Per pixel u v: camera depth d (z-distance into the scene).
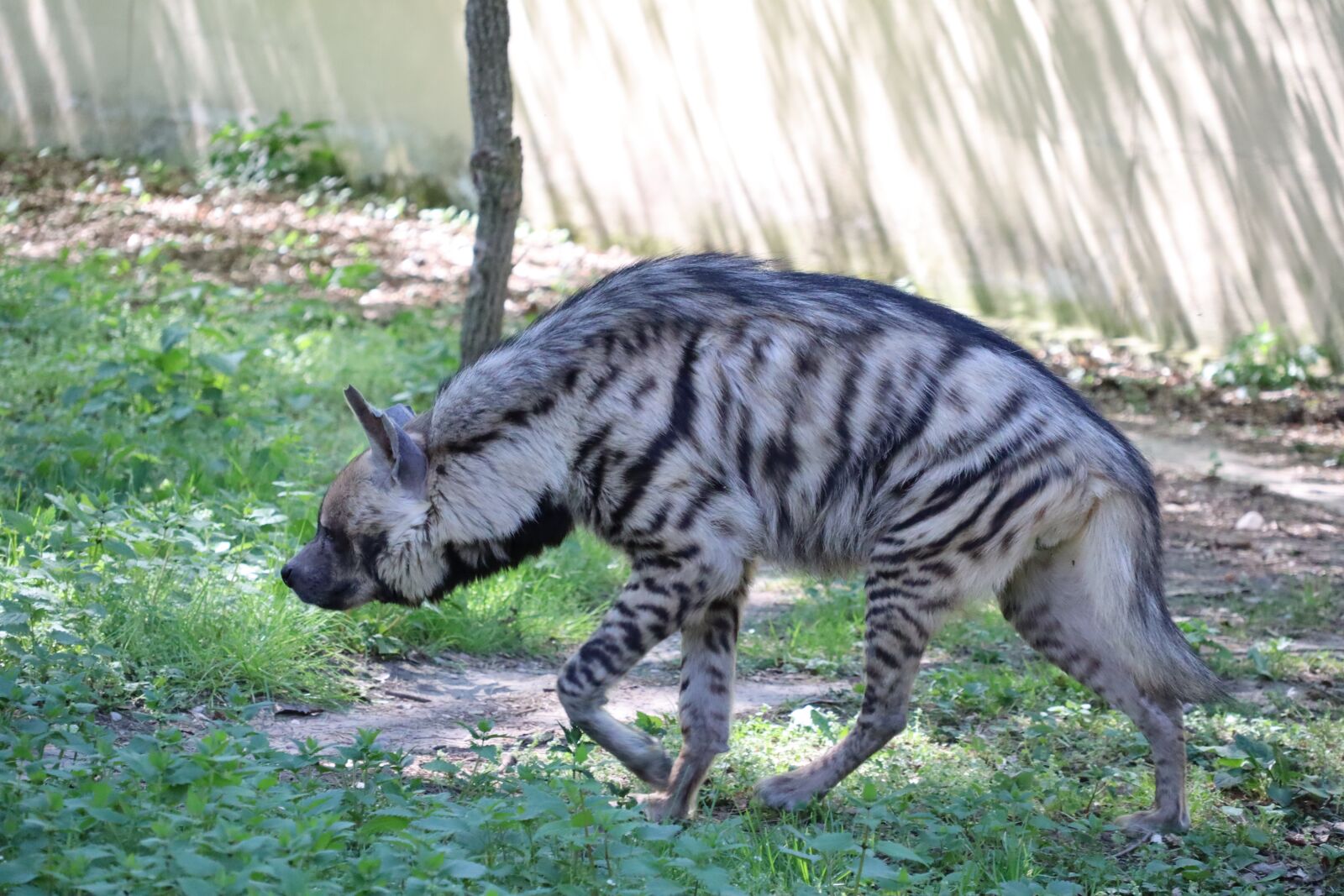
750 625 8.03
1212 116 14.92
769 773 5.82
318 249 15.72
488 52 9.34
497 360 5.47
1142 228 15.38
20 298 11.38
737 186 17.06
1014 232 15.95
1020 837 5.09
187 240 15.43
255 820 4.05
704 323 5.38
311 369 10.75
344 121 18.38
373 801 4.64
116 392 9.17
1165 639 5.51
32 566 6.33
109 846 3.79
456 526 5.48
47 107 18.81
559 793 4.87
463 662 7.06
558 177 17.88
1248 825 5.60
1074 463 5.35
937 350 5.39
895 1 16.08
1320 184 14.57
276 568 6.94
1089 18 15.29
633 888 4.14
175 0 18.47
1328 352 14.77
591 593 8.13
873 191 16.52
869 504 5.38
